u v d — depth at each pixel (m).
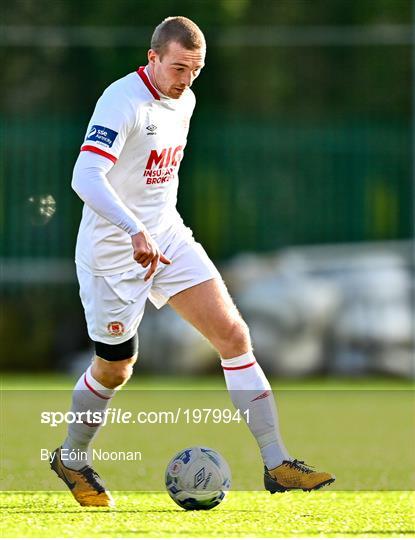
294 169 55.59
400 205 55.56
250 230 55.56
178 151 20.27
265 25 63.16
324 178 55.59
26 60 56.50
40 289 54.50
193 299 20.17
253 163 55.59
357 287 51.78
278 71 60.56
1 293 54.34
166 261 19.00
